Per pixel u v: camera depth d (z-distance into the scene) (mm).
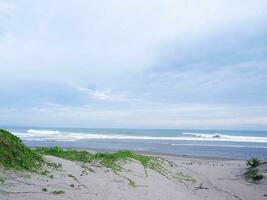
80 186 8148
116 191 8586
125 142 44594
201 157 25172
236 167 17656
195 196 10164
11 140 8797
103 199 7551
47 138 50156
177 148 35531
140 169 12062
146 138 58844
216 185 12688
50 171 8859
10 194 6391
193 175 14289
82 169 10148
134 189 9312
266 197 11078
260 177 13945
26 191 6762
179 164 17000
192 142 48250
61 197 6914
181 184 11820
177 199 9219
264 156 27766
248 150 33781
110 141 46000
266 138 61000
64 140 45250
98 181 9180
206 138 61219
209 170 16188
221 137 64062
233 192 11625
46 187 7352
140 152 27906
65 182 8141
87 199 7238
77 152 12891
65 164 10195
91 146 34844
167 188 10391
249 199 10742
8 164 7883
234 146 39750
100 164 11516
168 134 77438
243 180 14148
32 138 49125
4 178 7156
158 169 13281
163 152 29547
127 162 12594
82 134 68625
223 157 26250
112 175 10367
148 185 10172
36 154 9609
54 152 12422
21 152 8695
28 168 8281
